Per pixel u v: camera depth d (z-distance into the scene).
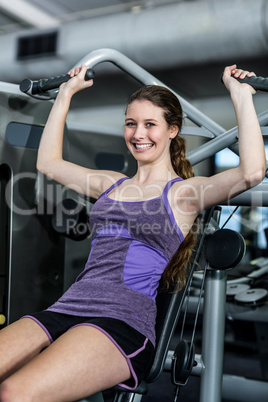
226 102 6.42
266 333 2.28
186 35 4.57
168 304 1.36
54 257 1.79
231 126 6.56
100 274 1.32
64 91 1.59
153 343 1.29
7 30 6.30
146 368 1.28
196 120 1.79
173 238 1.35
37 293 1.74
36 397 1.05
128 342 1.21
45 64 5.32
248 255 3.29
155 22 4.68
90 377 1.13
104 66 5.34
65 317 1.31
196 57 4.74
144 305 1.28
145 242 1.34
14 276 1.68
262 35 4.28
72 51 5.10
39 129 1.74
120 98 6.73
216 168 4.21
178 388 1.42
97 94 6.61
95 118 7.41
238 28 4.33
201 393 1.63
